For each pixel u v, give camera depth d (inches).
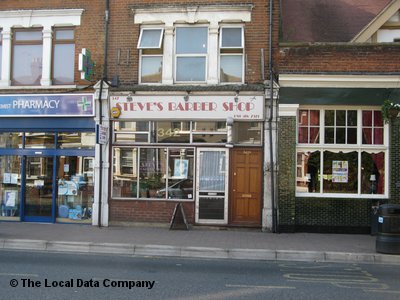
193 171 508.7
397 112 459.5
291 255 379.6
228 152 502.0
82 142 533.0
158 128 516.7
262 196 494.6
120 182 521.0
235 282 291.0
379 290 275.6
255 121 497.0
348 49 479.8
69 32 541.0
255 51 502.3
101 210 516.1
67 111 523.2
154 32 520.7
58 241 411.2
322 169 498.9
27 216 541.6
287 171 485.7
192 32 520.4
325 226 485.7
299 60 482.6
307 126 503.2
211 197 504.1
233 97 494.9
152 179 516.4
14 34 550.6
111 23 525.7
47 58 536.4
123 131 521.3
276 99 489.7
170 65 515.2
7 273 304.8
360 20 563.8
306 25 561.6
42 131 539.5
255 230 493.4
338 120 500.7
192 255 388.8
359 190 492.7
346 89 478.3
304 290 272.5
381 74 469.4
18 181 547.5
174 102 504.1
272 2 501.7
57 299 244.7
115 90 512.1
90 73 514.9
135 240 422.6
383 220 378.9
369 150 491.8
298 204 490.3
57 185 537.6
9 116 534.9
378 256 370.6
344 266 353.4
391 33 508.7
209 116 500.4
